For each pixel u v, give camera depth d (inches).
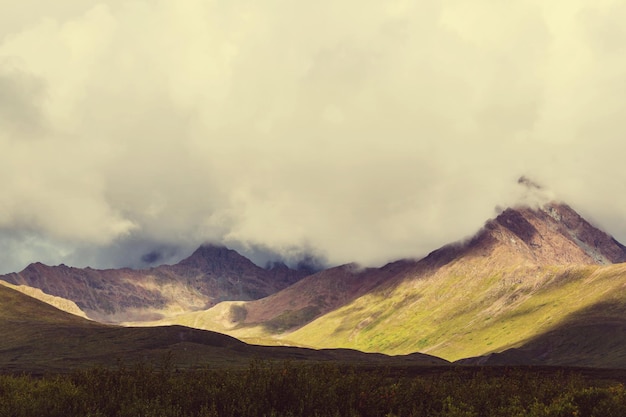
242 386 1135.6
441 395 1206.9
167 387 1171.9
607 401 1139.3
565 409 1107.9
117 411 1043.3
